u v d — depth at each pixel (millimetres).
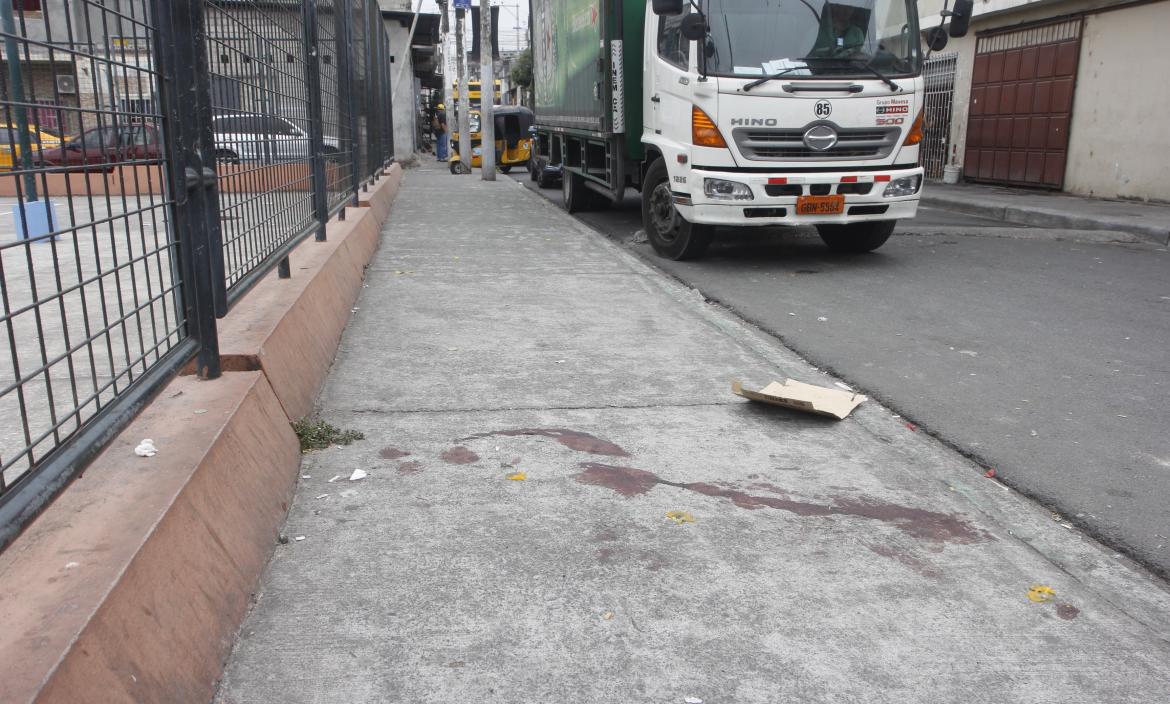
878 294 7059
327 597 2506
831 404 4199
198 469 2422
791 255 9047
